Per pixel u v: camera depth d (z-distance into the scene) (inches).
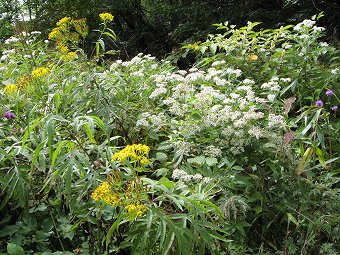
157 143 144.9
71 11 520.4
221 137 124.5
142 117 142.0
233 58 195.2
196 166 124.5
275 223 122.9
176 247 94.0
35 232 113.3
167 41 537.0
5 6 607.8
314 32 197.2
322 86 180.2
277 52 194.9
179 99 139.9
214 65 185.2
